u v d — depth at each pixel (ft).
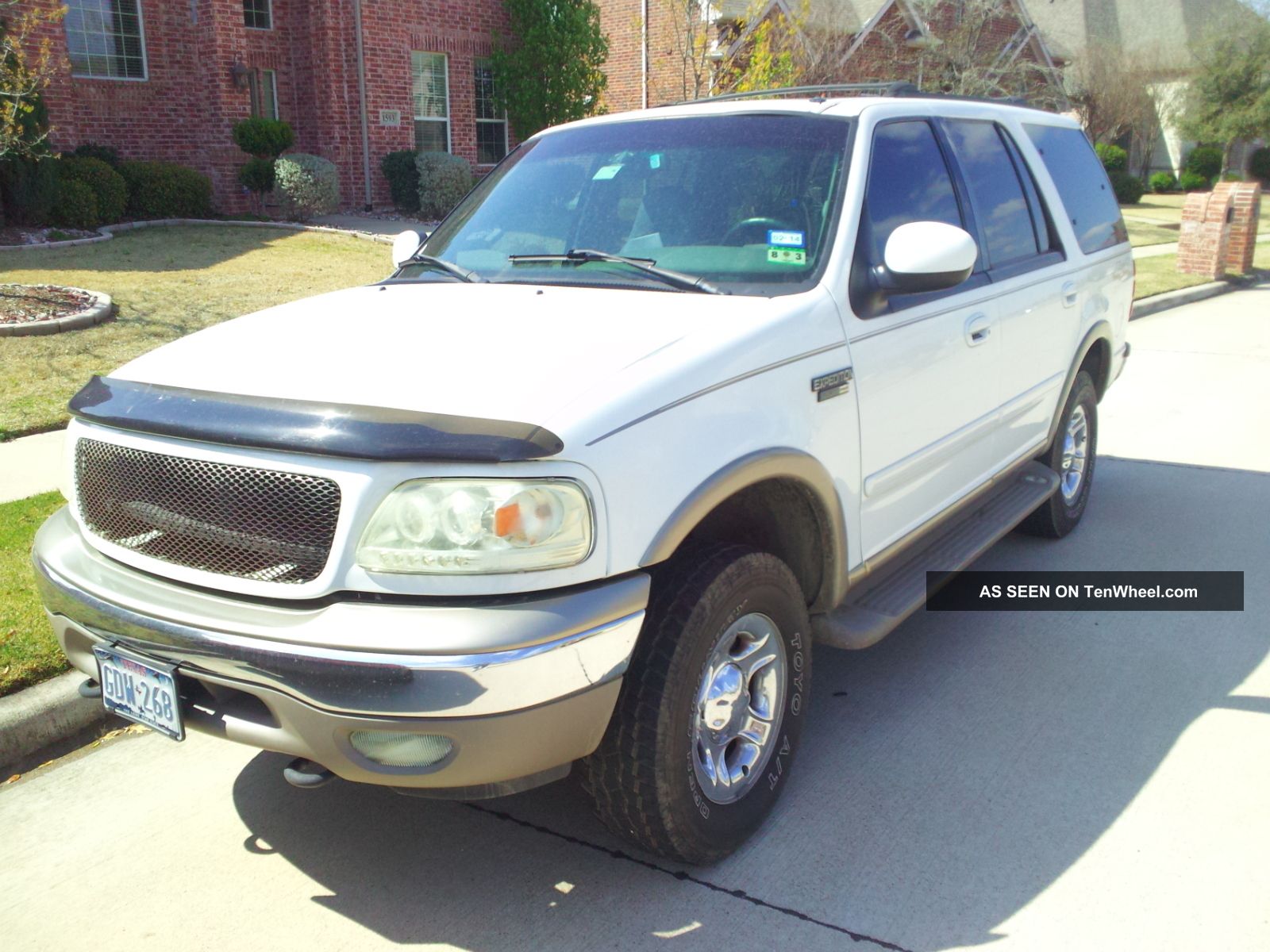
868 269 11.28
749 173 11.91
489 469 7.73
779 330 9.93
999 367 14.17
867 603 11.94
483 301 10.83
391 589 7.79
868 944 8.85
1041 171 16.49
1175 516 20.20
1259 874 9.71
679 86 70.28
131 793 11.26
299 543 8.02
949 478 13.44
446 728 7.64
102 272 36.96
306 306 11.43
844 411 10.64
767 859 9.99
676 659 8.73
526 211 12.89
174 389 8.96
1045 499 16.58
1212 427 26.91
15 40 37.83
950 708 12.91
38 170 42.75
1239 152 133.39
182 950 8.88
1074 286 16.74
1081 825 10.48
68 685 12.19
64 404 23.45
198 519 8.47
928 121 13.67
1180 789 11.10
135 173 50.06
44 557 9.66
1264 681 13.60
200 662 8.16
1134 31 129.80
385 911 9.34
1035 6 126.93
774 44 53.11
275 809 10.93
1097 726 12.46
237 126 52.11
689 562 9.14
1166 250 66.90
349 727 7.73
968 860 9.95
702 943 8.87
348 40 58.23
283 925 9.17
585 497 7.97
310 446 7.80
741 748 10.21
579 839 10.35
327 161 55.83
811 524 10.71
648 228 11.80
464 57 63.36
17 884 9.75
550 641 7.73
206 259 41.19
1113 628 15.24
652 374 8.73
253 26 57.47
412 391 8.38
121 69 52.70
